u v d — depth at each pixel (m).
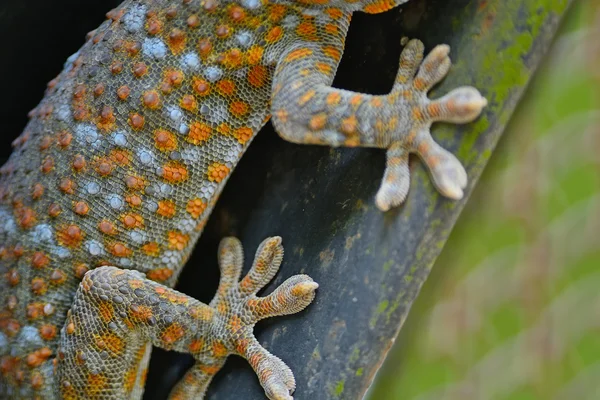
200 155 0.43
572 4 0.42
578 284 0.52
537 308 0.52
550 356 0.52
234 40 0.42
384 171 0.41
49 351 0.42
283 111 0.41
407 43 0.41
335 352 0.41
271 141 0.43
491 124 0.41
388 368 0.51
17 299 0.42
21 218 0.42
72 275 0.42
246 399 0.42
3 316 0.43
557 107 0.50
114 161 0.42
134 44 0.42
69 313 0.42
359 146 0.41
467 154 0.41
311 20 0.42
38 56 0.46
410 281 0.41
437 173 0.40
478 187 0.48
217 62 0.42
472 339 0.52
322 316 0.42
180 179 0.42
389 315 0.41
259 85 0.42
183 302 0.42
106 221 0.42
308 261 0.42
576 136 0.51
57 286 0.42
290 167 0.43
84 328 0.42
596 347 0.52
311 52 0.42
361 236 0.41
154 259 0.43
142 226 0.43
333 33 0.42
